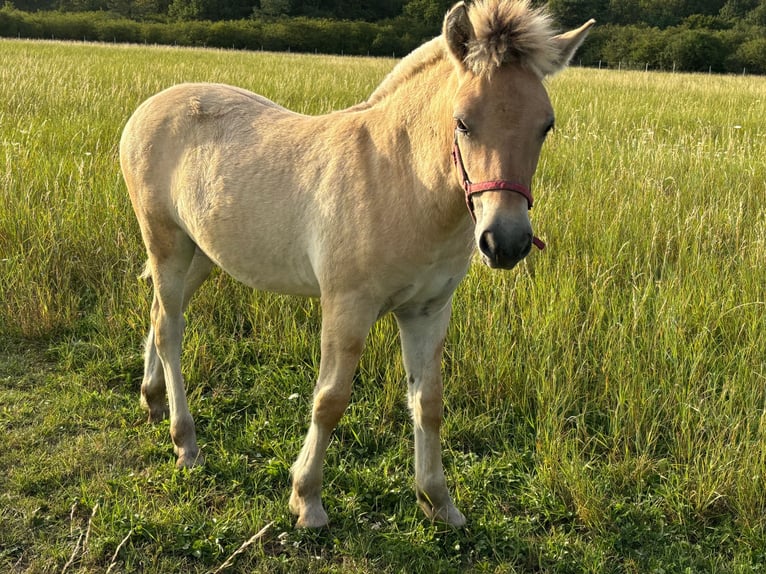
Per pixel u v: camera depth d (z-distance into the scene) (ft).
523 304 13.58
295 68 69.92
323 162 8.66
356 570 8.56
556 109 41.24
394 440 11.27
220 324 14.35
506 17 6.71
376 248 7.98
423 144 7.72
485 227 6.63
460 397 12.07
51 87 37.78
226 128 9.91
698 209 18.01
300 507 9.32
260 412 11.67
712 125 37.68
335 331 8.46
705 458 9.93
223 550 8.70
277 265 9.33
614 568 8.73
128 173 10.97
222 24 142.72
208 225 9.71
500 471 10.44
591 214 18.01
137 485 9.83
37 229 16.24
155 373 11.43
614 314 13.26
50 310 14.19
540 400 11.35
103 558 8.56
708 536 9.20
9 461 10.22
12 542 8.68
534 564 8.82
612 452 10.57
